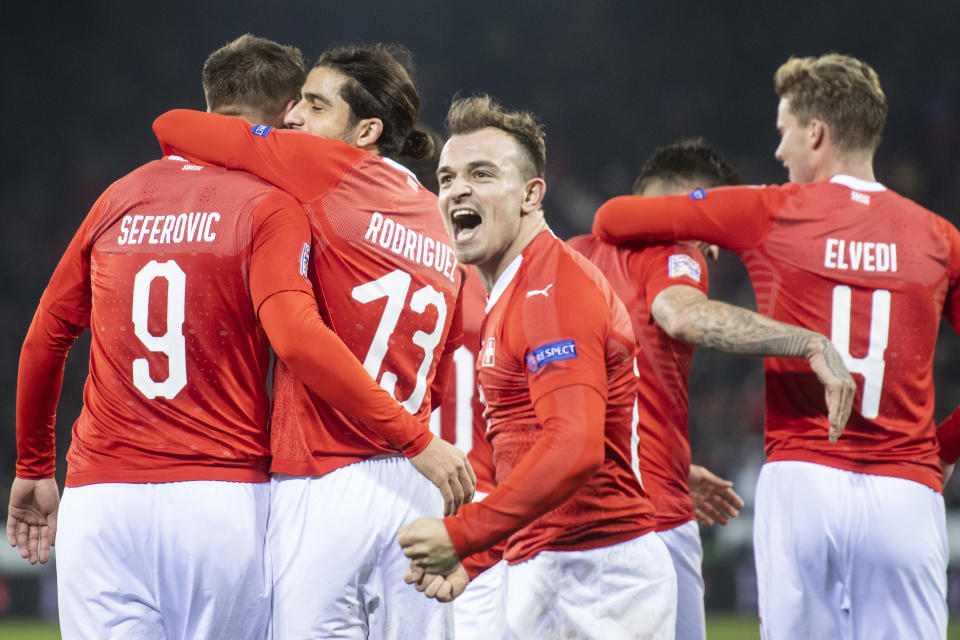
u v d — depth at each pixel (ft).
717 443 176.65
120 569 34.06
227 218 34.27
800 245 41.24
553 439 31.96
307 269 35.29
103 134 228.63
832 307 40.91
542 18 258.78
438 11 253.24
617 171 246.06
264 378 35.83
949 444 44.88
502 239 36.09
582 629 34.91
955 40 247.09
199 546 33.78
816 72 43.70
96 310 34.96
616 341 34.94
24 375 37.35
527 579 35.68
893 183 226.79
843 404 37.55
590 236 45.98
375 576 35.81
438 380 40.75
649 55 259.39
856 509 40.27
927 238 41.57
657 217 42.52
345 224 35.76
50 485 39.73
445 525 31.65
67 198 219.61
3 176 220.64
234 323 34.50
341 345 32.94
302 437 35.53
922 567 40.47
